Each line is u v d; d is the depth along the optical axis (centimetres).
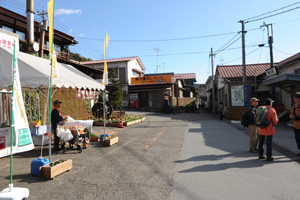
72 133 718
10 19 1781
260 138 593
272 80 1194
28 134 417
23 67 631
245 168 521
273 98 1833
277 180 439
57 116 710
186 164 564
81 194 385
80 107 1525
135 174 491
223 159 607
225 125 1427
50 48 504
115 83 2675
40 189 406
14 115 388
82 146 794
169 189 405
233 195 374
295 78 1045
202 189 402
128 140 918
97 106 1688
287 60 1492
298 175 465
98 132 1134
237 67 2480
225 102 2316
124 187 417
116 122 1379
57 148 730
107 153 694
